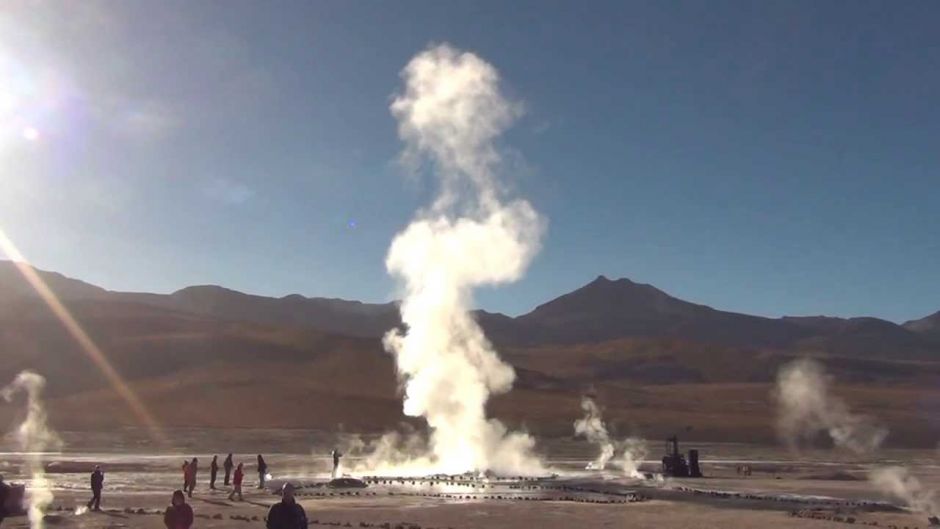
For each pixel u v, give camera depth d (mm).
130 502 36375
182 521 17750
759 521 32750
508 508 35969
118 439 91688
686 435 123688
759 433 127938
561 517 33125
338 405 129875
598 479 55188
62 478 49906
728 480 56344
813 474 62938
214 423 115062
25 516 29078
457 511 34625
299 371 158750
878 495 46781
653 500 41094
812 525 31672
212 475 43812
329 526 29281
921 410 164125
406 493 42812
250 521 29859
